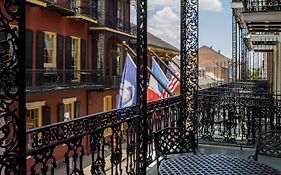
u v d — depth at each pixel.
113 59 17.84
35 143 2.38
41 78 11.94
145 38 4.28
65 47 13.95
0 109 1.98
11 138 2.07
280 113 6.32
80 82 14.67
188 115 6.20
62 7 12.81
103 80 16.00
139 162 4.16
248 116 6.24
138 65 4.25
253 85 15.11
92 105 15.55
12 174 2.10
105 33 16.39
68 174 2.77
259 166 3.11
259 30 9.95
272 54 16.95
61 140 2.65
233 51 17.14
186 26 6.31
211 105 6.55
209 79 26.89
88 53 16.12
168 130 3.96
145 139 4.30
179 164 3.15
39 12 12.05
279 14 7.36
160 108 5.17
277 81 13.05
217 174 2.86
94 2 15.85
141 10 4.26
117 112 3.63
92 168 3.12
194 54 6.32
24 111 2.11
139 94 4.24
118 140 3.70
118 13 19.16
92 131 3.10
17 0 2.05
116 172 3.73
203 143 6.16
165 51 24.59
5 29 1.99
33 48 11.63
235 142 6.12
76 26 14.90
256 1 7.61
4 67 1.99
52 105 12.41
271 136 3.77
